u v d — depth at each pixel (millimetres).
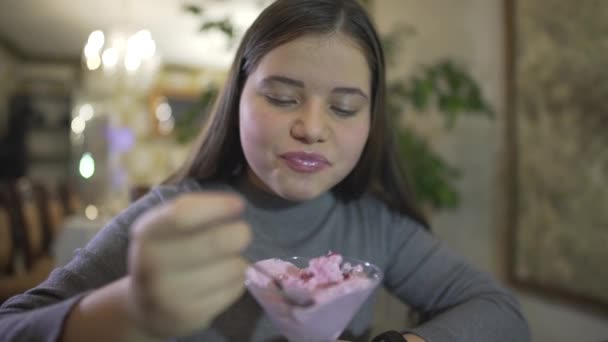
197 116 1255
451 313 542
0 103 3768
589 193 1013
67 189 2570
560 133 1086
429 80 1242
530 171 1182
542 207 1148
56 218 2152
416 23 1629
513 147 1229
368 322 604
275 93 484
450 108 1181
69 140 4016
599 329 1027
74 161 3305
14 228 1745
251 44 525
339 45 486
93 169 1963
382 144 621
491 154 1337
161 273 292
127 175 3043
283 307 388
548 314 1178
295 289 381
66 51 3887
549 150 1117
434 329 511
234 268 314
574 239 1057
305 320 387
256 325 518
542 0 1124
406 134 1244
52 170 4016
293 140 482
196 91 3982
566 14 1058
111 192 2127
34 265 1822
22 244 1768
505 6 1243
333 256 438
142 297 299
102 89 2283
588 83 1004
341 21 500
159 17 2889
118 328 327
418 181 1198
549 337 1176
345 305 393
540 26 1134
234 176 615
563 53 1069
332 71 477
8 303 461
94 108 2566
